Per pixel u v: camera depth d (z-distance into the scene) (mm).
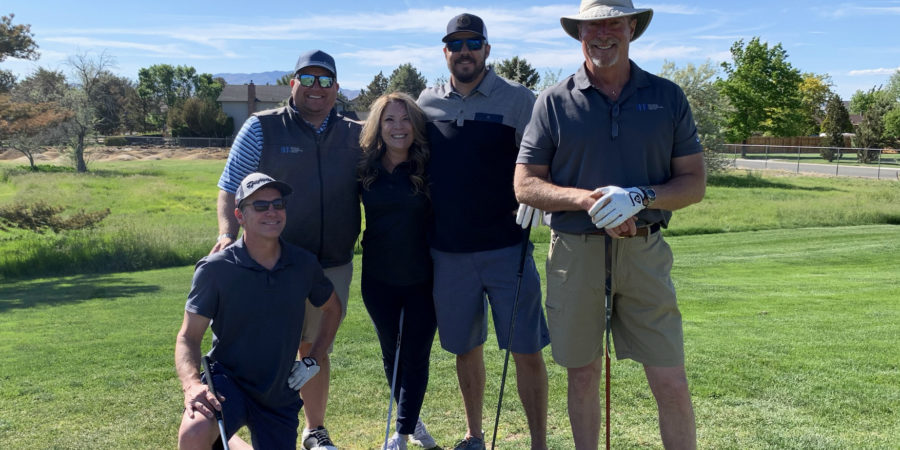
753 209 25750
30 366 6156
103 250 18875
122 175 48969
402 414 3721
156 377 5590
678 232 21484
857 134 62438
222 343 3018
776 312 7809
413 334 3773
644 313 2965
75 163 54625
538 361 3643
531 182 2977
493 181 3604
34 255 18516
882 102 70438
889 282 10344
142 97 106062
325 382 3748
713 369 5102
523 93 3682
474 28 3512
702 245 17703
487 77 3668
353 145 3723
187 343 2941
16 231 25344
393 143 3568
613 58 2809
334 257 3809
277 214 2947
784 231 20906
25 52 27859
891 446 3600
